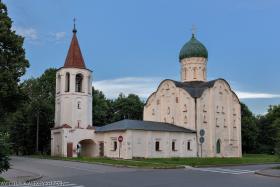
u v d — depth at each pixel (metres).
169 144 63.81
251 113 105.06
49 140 76.31
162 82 74.62
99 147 64.44
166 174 29.91
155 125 64.44
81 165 40.00
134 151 59.25
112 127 62.56
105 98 102.00
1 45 48.28
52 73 87.31
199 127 68.31
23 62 48.88
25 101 50.31
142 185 21.70
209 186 21.73
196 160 50.62
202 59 77.50
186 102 70.06
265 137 106.12
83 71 65.12
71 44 66.12
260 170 35.69
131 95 105.69
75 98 64.12
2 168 22.25
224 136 72.31
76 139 63.16
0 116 52.41
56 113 66.19
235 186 21.98
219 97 72.50
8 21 48.66
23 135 75.31
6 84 45.50
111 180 24.47
